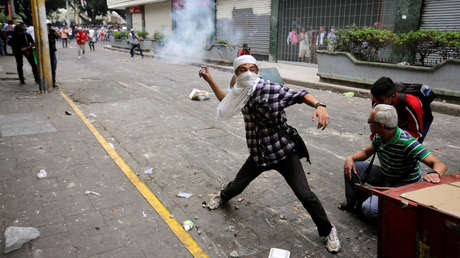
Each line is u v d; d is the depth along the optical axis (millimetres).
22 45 9445
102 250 2691
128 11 33781
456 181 2406
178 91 9695
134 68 15133
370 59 10242
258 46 18875
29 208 3232
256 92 2492
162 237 2896
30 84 9828
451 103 8242
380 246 2309
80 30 19359
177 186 3877
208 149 5105
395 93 3086
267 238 2971
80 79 11367
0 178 3822
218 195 3400
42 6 8266
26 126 5781
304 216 3340
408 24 11750
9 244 2652
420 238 2012
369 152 3168
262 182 4039
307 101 2414
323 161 4789
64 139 5191
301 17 16250
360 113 7668
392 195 2199
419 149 2738
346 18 14344
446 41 8406
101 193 3576
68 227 2963
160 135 5676
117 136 5555
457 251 1820
